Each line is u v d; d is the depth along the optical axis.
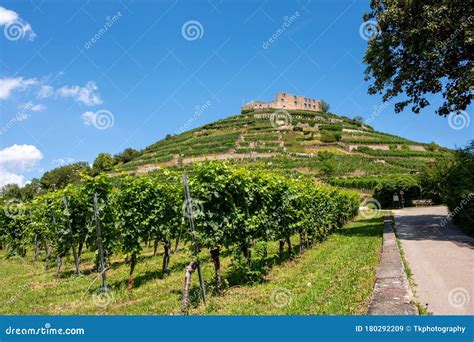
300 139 107.50
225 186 10.49
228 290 10.02
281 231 13.97
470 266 11.05
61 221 16.14
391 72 21.55
